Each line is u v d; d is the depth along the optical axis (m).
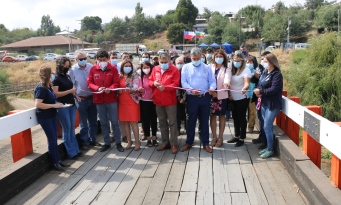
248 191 4.36
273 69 5.25
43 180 4.90
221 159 5.62
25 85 29.70
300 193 4.21
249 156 5.71
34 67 41.09
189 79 5.84
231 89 6.13
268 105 5.32
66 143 5.74
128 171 5.21
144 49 52.06
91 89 5.98
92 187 4.63
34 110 5.09
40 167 5.00
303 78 15.64
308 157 4.52
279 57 32.75
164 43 87.56
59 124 6.16
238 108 6.16
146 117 6.44
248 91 6.11
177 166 5.38
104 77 5.96
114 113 6.15
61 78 5.56
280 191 4.31
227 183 4.64
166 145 6.25
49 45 79.81
